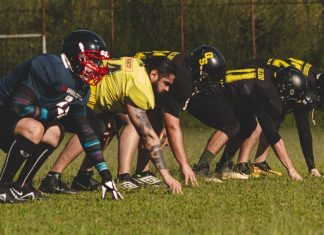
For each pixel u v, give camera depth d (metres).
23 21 39.16
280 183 14.65
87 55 11.85
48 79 11.77
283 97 15.21
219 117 15.85
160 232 9.83
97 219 10.71
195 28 37.09
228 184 14.52
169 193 13.05
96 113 13.60
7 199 12.17
